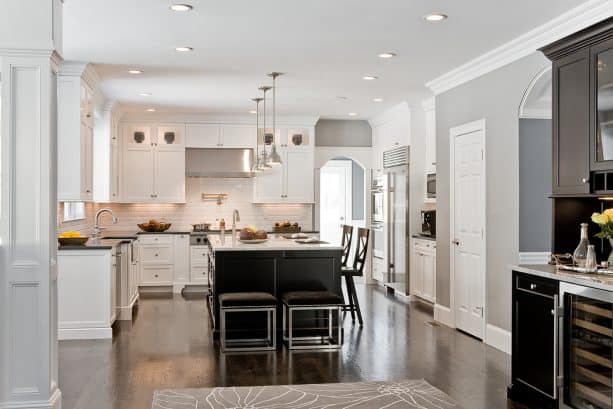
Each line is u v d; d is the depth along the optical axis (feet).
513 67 19.01
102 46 19.22
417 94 27.40
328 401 14.39
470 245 21.72
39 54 12.99
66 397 14.66
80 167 21.20
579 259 14.05
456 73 22.34
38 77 13.05
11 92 12.94
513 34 17.80
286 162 34.47
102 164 28.86
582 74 14.46
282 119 34.22
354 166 41.24
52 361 13.43
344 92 26.96
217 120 33.63
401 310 26.86
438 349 19.56
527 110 18.97
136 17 16.29
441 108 24.29
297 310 21.35
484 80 20.83
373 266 35.70
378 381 16.07
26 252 13.07
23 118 13.03
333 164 41.29
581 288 12.40
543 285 13.76
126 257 24.58
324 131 35.68
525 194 19.33
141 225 32.94
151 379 16.21
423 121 29.37
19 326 13.06
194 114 33.27
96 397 14.67
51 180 13.33
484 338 20.53
